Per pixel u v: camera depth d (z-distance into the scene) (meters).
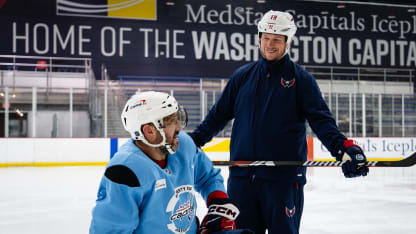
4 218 4.76
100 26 14.75
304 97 2.15
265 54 2.17
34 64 14.16
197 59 15.31
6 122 11.53
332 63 15.97
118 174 1.31
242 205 2.22
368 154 11.95
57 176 8.79
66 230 4.20
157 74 15.09
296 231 2.20
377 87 15.45
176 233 1.47
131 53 14.93
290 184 2.14
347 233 4.08
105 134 11.70
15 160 10.94
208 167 1.69
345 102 13.45
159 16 15.09
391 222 4.54
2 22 14.18
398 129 13.81
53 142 11.06
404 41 16.33
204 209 5.18
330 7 15.95
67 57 14.55
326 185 7.36
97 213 1.34
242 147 2.24
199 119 13.56
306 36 15.84
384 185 7.39
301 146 2.21
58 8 14.46
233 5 15.48
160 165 1.45
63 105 13.59
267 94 2.19
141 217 1.41
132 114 1.37
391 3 16.67
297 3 15.78
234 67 15.52
